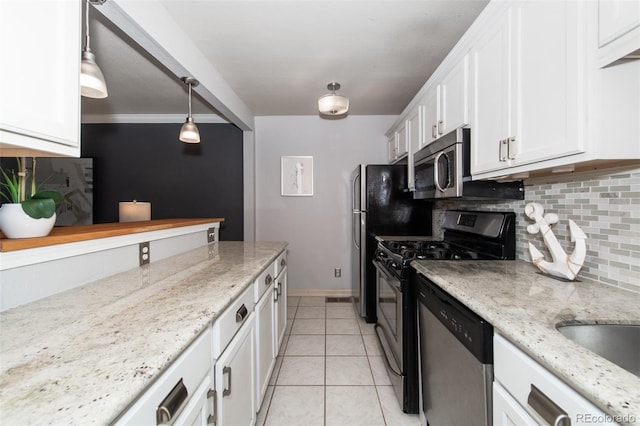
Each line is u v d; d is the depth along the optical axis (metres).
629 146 0.88
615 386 0.52
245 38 1.92
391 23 1.77
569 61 0.92
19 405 0.47
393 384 1.78
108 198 3.65
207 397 0.88
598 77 0.86
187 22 1.74
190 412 0.76
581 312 0.85
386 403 1.70
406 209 2.87
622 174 1.06
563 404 0.59
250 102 3.19
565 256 1.19
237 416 1.15
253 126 3.62
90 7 1.44
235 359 1.13
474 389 0.94
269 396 1.76
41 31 0.79
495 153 1.33
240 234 3.69
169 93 2.90
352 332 2.64
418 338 1.55
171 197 3.68
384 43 2.00
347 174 3.70
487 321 0.86
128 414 0.53
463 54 1.61
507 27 1.23
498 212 1.73
